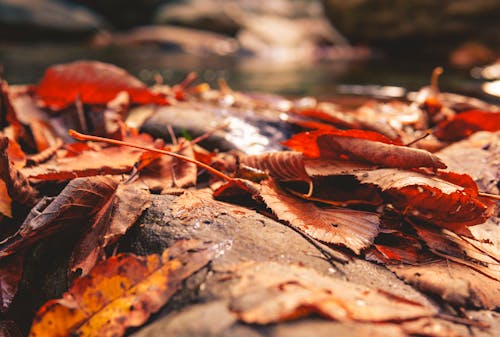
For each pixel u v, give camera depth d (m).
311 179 0.30
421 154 0.28
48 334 0.22
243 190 0.29
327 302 0.21
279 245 0.25
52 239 0.27
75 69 0.40
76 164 0.30
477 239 0.27
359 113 0.46
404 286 0.24
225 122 0.39
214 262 0.24
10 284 0.26
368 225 0.27
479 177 0.32
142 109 0.40
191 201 0.28
